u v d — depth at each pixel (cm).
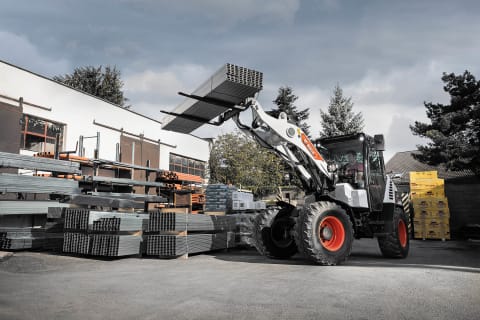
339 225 754
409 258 904
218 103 722
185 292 461
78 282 531
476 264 760
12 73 1423
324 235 748
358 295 448
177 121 816
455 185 2108
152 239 838
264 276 582
